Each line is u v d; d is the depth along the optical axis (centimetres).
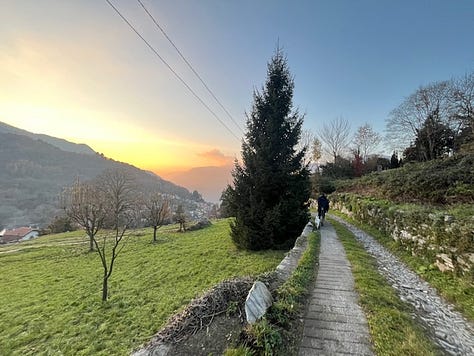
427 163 1795
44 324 656
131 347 523
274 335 332
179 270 1014
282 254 1069
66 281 1018
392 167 3328
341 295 501
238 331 360
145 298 769
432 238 751
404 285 623
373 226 1324
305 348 335
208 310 413
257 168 1171
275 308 401
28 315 715
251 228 1156
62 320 670
